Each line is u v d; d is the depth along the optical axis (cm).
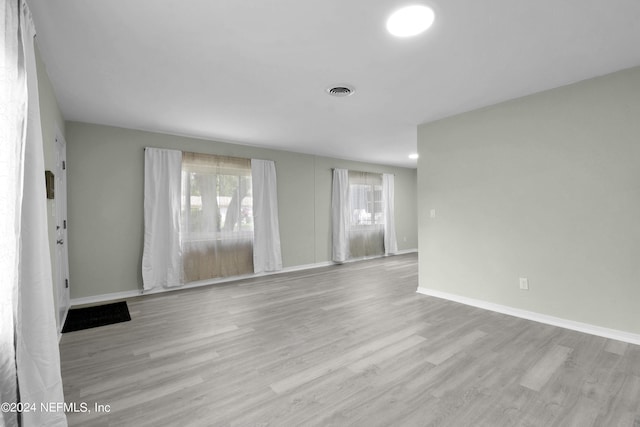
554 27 199
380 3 174
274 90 297
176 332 291
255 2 172
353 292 429
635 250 255
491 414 170
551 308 301
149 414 173
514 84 288
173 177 455
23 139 135
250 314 340
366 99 322
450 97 319
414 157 668
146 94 304
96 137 403
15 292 129
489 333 280
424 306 361
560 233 295
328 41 213
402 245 823
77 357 242
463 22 192
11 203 125
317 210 636
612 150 265
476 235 358
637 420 164
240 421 167
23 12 138
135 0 169
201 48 221
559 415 169
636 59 242
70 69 249
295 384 202
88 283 394
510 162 327
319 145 544
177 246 454
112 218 413
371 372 215
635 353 237
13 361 127
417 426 161
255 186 540
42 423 139
